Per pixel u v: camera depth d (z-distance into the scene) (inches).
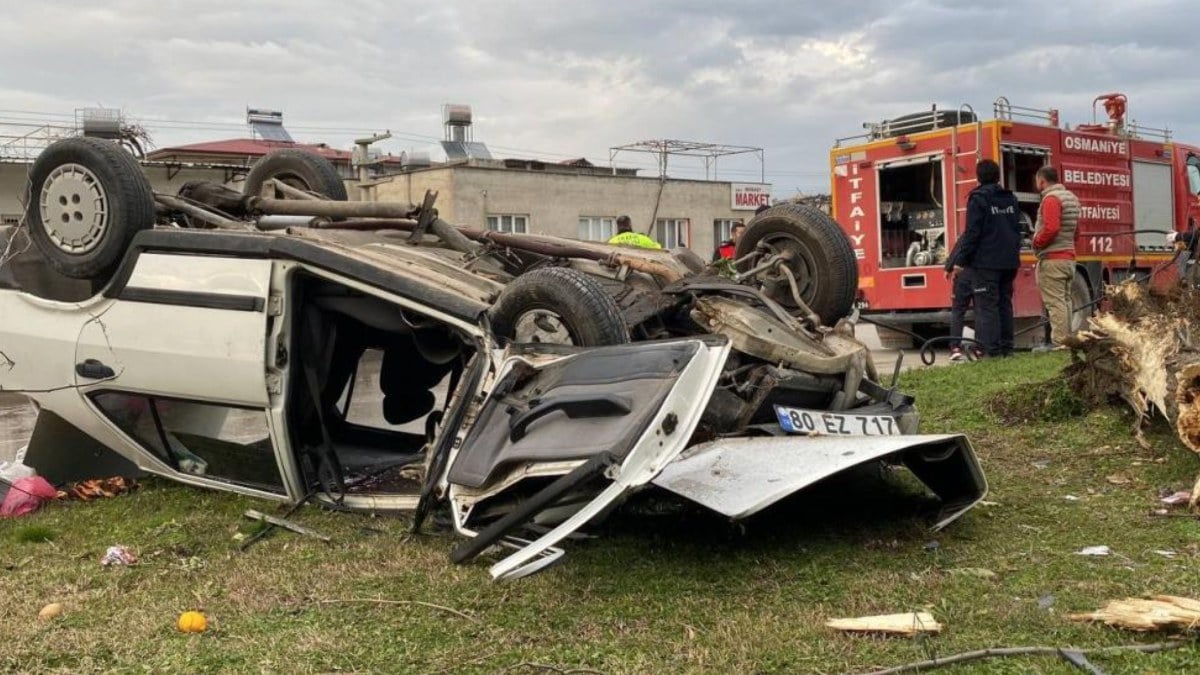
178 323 191.2
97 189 198.1
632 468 131.3
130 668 122.0
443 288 176.7
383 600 141.1
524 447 143.1
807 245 232.4
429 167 1320.1
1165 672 107.7
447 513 168.4
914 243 494.6
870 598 134.3
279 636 129.6
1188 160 581.0
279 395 184.9
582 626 129.2
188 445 204.1
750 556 154.2
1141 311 227.8
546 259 216.8
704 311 185.5
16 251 215.9
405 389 225.0
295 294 185.8
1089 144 504.7
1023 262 452.8
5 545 179.2
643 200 1498.5
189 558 165.8
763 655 117.6
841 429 176.2
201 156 1256.2
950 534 163.2
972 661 113.0
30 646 129.3
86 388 205.6
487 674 116.4
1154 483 189.2
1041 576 140.9
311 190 259.6
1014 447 226.4
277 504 196.7
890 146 492.1
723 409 173.9
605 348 152.6
